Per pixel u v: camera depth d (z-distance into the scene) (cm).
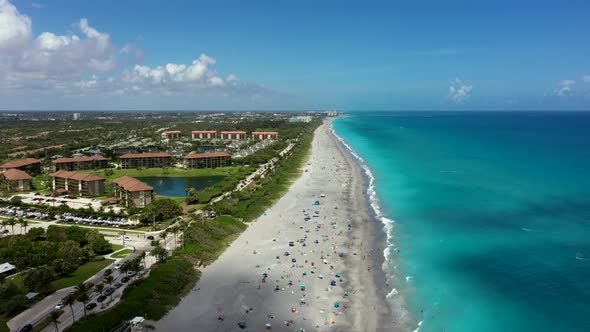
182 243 16050
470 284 12706
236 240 17150
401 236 17038
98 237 16112
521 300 11625
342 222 19238
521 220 18425
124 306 11200
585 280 12594
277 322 10931
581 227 17312
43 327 10581
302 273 13875
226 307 11719
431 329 10512
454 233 17062
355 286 12888
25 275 12962
